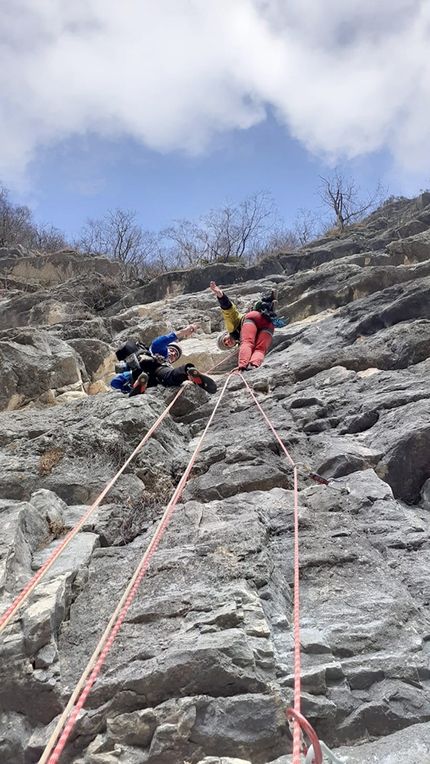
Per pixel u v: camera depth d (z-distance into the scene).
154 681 3.74
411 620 4.45
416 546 5.43
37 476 6.83
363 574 5.04
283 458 7.32
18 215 48.47
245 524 5.41
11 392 11.55
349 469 6.90
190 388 9.80
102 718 3.67
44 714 3.77
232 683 3.75
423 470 6.80
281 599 4.65
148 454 7.33
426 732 3.60
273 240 37.56
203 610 4.30
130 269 35.66
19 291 29.00
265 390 10.34
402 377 9.09
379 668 3.99
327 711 3.68
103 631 4.31
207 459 7.46
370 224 32.50
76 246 40.25
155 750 3.51
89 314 21.78
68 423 8.30
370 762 3.43
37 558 5.14
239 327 8.66
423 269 15.62
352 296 15.75
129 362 8.15
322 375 10.03
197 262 35.22
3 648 3.91
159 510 6.24
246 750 3.53
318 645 4.11
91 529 5.84
